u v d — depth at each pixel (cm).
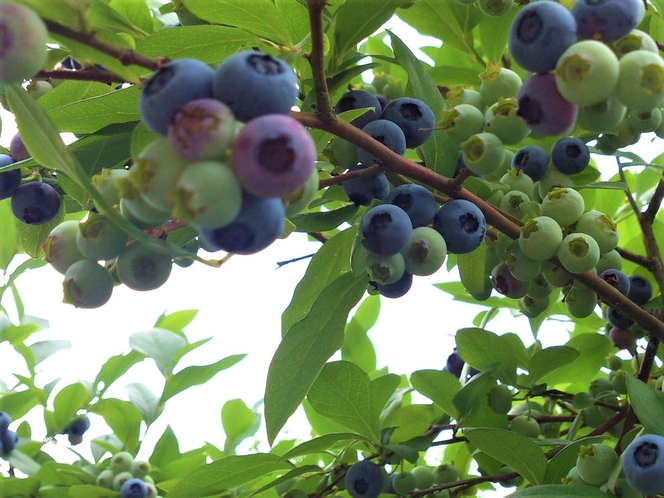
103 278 39
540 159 47
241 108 34
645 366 49
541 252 44
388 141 44
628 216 59
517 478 52
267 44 43
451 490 53
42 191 45
